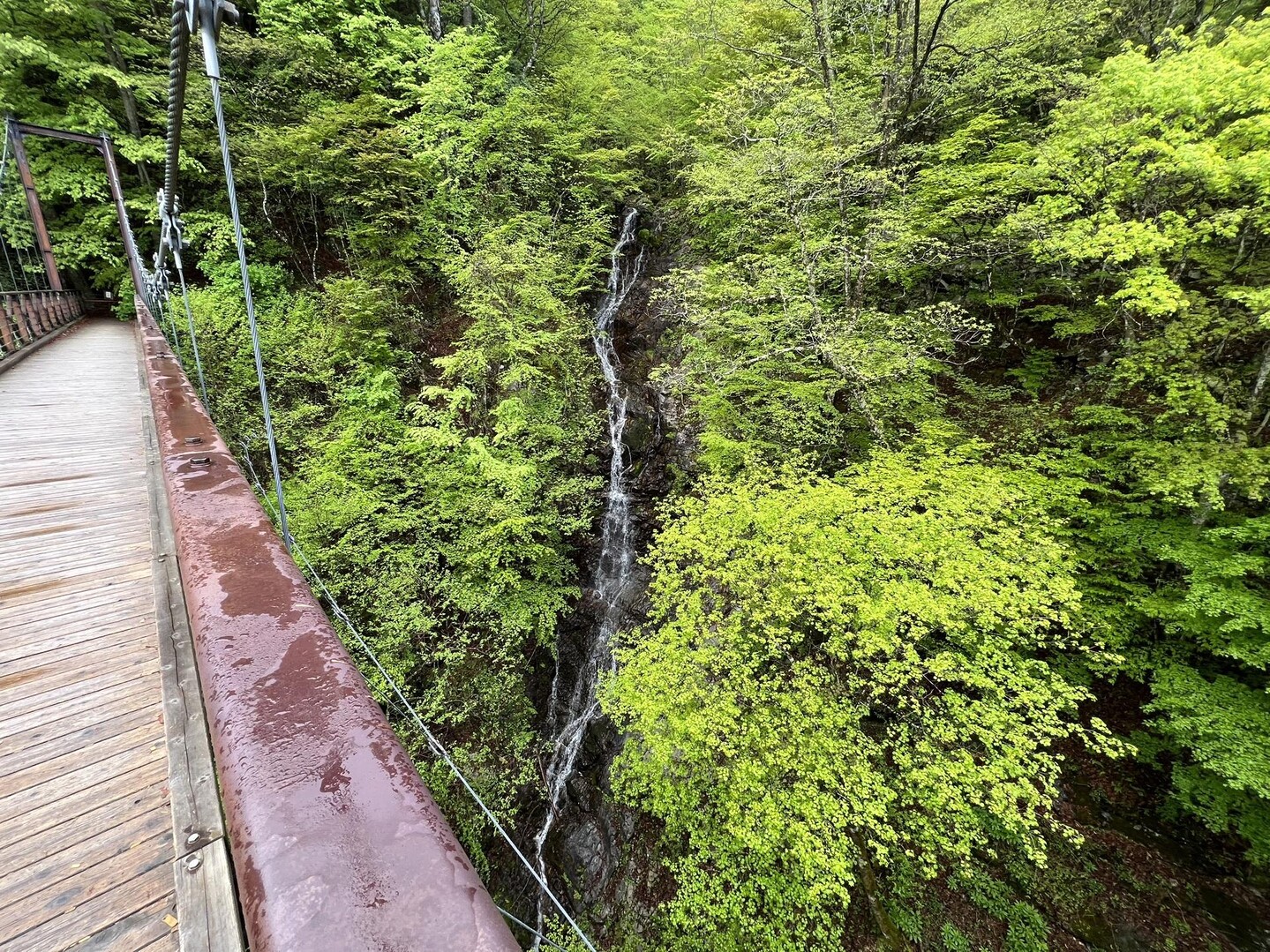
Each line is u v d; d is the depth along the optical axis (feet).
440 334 32.63
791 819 13.12
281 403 27.20
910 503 16.10
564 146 34.55
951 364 25.25
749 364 22.93
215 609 3.17
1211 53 13.24
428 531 23.27
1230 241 17.62
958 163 23.27
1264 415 16.98
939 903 16.98
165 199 16.02
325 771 2.15
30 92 31.32
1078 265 20.25
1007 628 13.92
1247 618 14.16
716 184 25.46
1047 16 24.14
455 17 42.27
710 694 14.67
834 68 28.66
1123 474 17.94
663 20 41.70
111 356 26.07
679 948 16.47
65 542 10.36
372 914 1.60
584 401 30.83
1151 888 16.58
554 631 25.98
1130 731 19.01
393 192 30.68
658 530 29.12
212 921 3.75
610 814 22.34
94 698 6.86
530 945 18.85
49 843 5.02
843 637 14.39
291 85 33.47
